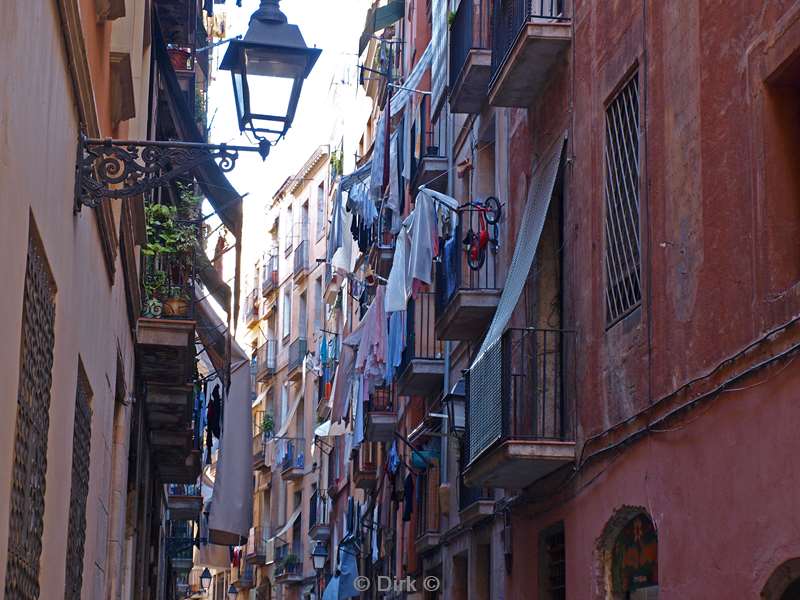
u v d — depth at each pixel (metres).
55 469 7.25
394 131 28.55
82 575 9.69
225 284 17.42
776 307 7.48
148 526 21.30
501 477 13.11
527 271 12.55
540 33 12.70
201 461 24.45
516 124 15.39
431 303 23.00
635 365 10.23
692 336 8.91
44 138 6.02
